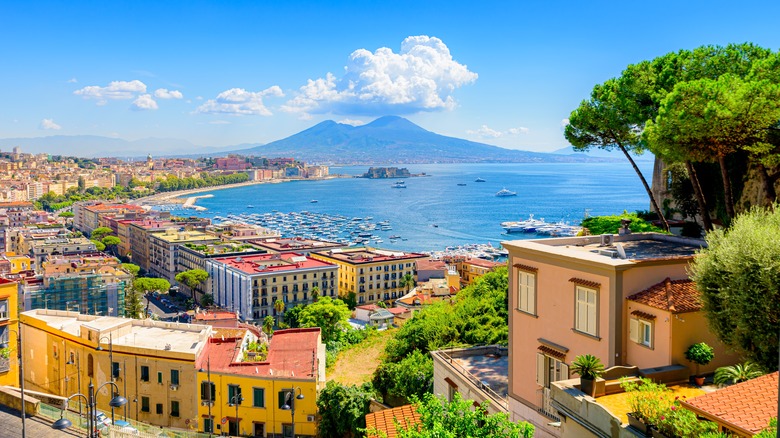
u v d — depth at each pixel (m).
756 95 36.88
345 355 76.62
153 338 68.88
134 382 63.44
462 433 24.75
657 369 27.09
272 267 187.38
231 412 61.09
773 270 25.69
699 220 64.69
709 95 38.53
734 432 20.11
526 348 35.38
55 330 68.81
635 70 52.69
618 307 29.31
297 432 59.50
